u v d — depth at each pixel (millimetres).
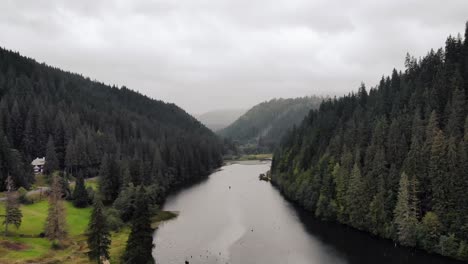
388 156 98062
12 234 76750
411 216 83938
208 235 95375
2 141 119250
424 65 137875
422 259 78500
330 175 111000
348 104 157125
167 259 79062
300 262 78062
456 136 86250
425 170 87062
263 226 103188
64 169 153500
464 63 117812
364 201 95188
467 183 78188
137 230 69250
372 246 86562
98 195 114312
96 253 68375
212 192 152625
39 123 162500
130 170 131250
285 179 151375
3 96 185250
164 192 145500
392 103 122812
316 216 110062
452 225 78000
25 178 120000
